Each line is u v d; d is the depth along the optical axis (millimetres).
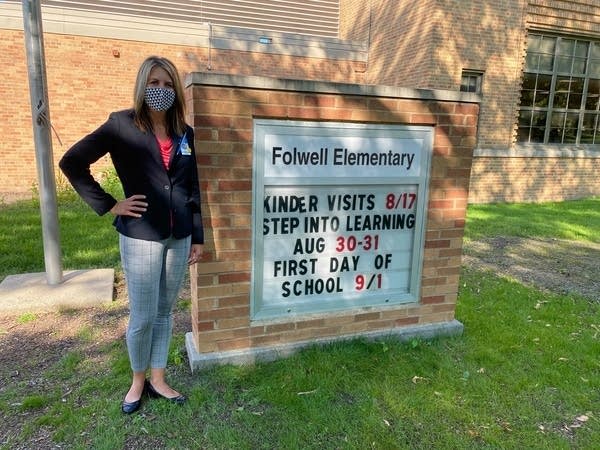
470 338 3623
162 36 11820
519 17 11430
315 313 3326
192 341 3258
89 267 5223
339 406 2701
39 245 5922
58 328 3707
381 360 3197
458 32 10922
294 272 3223
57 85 11180
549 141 12922
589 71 12891
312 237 3223
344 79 13789
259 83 2820
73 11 11016
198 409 2645
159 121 2320
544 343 3586
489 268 5797
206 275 2961
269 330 3191
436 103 3303
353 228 3326
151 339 2604
